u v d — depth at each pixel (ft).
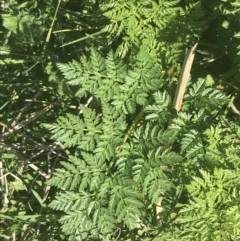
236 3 1.54
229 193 1.44
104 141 1.45
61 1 1.80
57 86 1.81
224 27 1.70
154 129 1.44
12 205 1.91
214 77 1.82
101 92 1.46
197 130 1.47
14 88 1.89
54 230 1.81
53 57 1.84
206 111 1.52
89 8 1.77
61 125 1.44
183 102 1.53
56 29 1.82
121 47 1.59
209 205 1.43
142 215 1.58
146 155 1.44
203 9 1.73
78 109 1.84
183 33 1.59
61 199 1.44
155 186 1.41
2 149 1.86
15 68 1.90
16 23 1.82
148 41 1.60
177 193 1.51
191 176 1.49
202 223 1.45
